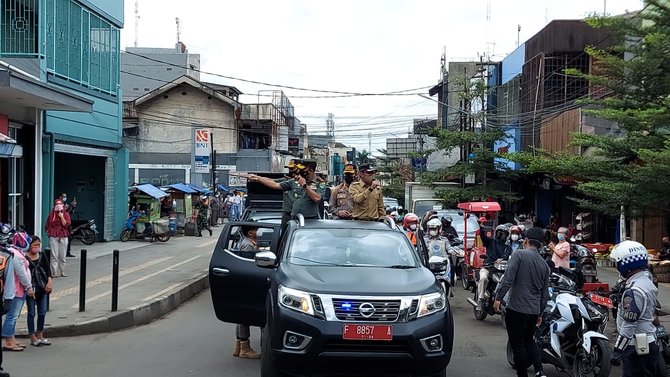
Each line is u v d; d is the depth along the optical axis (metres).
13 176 17.48
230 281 8.48
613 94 14.10
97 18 22.48
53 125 19.75
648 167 9.27
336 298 6.39
